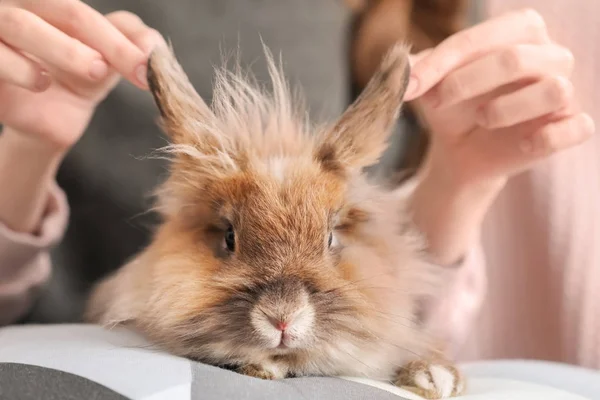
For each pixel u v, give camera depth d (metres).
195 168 0.40
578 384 0.43
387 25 0.62
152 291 0.39
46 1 0.41
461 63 0.43
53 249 0.57
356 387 0.36
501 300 0.65
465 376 0.43
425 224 0.51
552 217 0.63
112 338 0.39
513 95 0.43
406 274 0.43
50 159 0.47
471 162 0.49
